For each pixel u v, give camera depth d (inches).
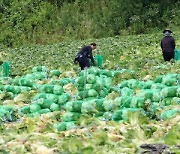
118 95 597.9
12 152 332.8
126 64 1037.8
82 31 2034.9
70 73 916.0
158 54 1226.6
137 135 358.6
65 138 354.9
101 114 501.0
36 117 513.0
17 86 734.5
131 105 495.2
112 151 316.8
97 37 2011.6
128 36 1813.5
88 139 340.8
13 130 410.9
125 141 340.5
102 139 337.1
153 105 498.6
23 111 573.9
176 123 403.5
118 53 1320.1
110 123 408.5
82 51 991.6
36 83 783.7
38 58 1422.2
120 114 462.3
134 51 1326.3
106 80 660.1
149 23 1998.0
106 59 1213.1
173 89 535.2
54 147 335.0
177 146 318.7
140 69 917.8
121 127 381.1
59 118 508.4
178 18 1980.8
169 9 2026.3
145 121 410.0
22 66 1194.6
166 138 339.3
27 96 660.1
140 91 581.9
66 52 1509.6
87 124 414.0
